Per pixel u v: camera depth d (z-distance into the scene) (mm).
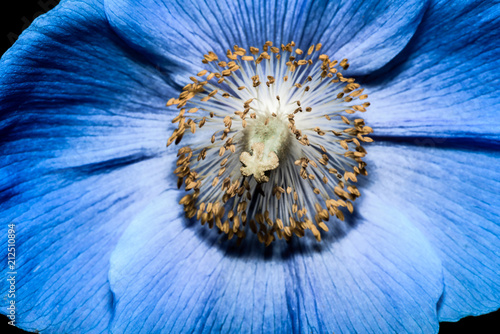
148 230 166
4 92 158
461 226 164
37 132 164
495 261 162
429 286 161
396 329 162
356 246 167
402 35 161
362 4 161
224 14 165
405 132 165
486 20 158
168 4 163
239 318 166
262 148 166
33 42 158
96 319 164
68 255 166
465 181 164
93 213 167
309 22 165
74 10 158
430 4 159
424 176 166
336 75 166
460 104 163
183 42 165
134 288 163
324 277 167
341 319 164
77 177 167
